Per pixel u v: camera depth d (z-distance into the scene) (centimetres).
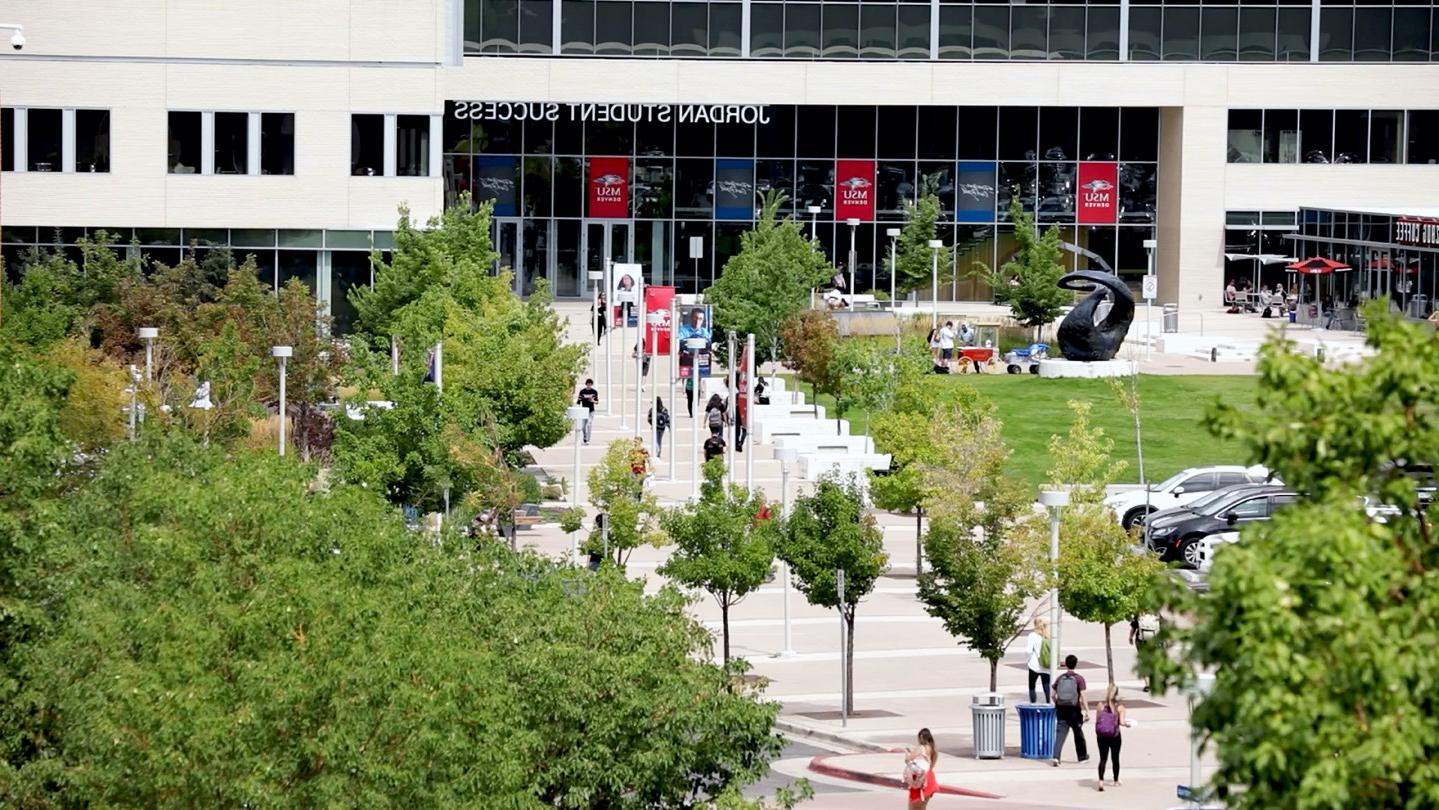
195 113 10556
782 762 4447
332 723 2683
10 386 3559
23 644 3262
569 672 3209
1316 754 1792
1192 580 6025
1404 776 1805
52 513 3381
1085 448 5144
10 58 10419
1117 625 5966
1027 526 4847
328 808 2623
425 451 5681
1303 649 1817
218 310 7781
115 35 10494
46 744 3131
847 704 4859
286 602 2808
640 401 8669
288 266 10644
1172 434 8456
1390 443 1889
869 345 7862
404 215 9031
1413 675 1791
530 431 6825
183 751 2642
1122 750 4525
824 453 7638
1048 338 11006
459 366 6744
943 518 4728
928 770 3688
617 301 9138
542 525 6962
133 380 6322
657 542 5722
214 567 3005
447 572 3438
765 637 5722
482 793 2861
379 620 2862
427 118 10656
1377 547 1855
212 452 4322
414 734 2719
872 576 4916
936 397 7225
